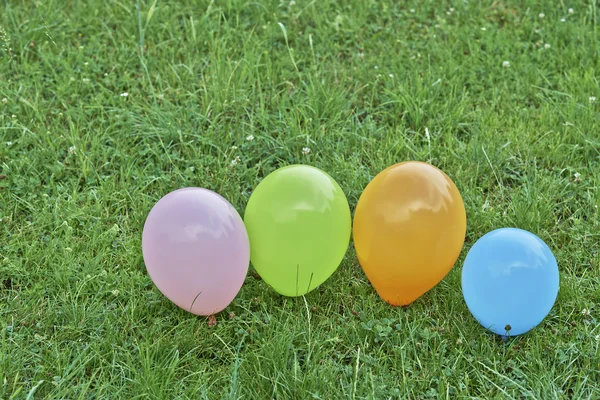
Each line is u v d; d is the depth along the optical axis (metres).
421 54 4.11
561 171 3.62
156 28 4.19
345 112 3.85
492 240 3.08
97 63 4.06
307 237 3.09
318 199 3.10
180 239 3.04
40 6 4.23
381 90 3.97
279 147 3.71
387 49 4.14
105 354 3.10
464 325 3.18
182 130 3.76
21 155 3.64
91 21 4.22
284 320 3.21
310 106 3.82
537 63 4.08
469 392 3.06
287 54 4.11
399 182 3.09
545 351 3.12
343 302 3.27
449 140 3.71
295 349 3.12
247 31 4.23
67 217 3.44
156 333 3.16
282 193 3.10
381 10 4.34
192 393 3.01
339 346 3.15
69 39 4.16
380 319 3.21
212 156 3.68
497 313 3.08
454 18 4.30
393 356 3.13
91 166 3.62
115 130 3.76
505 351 3.12
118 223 3.47
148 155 3.71
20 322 3.18
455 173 3.63
